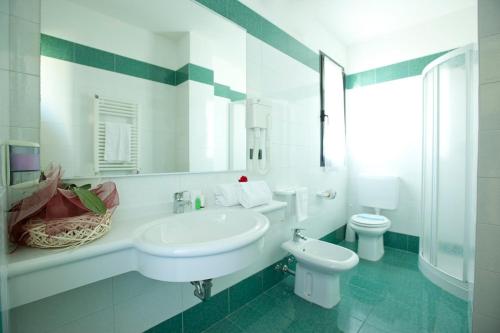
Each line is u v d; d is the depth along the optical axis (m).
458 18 2.23
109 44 1.04
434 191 1.91
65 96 0.92
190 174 1.32
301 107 2.17
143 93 1.15
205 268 0.70
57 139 0.90
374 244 2.29
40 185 0.72
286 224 1.93
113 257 0.74
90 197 0.75
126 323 1.06
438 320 1.42
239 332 1.34
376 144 2.72
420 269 2.08
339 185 2.78
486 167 1.19
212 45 1.43
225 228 1.13
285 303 1.61
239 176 1.59
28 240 0.68
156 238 0.86
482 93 1.20
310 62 2.28
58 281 0.65
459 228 1.73
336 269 1.43
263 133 1.71
